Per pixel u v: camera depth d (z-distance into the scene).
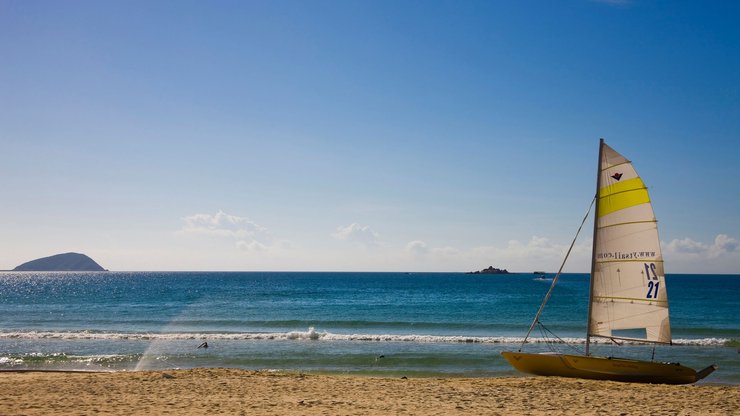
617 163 21.59
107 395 18.19
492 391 19.53
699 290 135.12
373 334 44.53
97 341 37.72
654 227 20.53
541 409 16.31
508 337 40.78
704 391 19.55
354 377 22.98
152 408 15.90
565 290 136.62
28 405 16.03
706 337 43.09
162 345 35.72
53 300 94.25
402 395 18.72
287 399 17.75
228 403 16.84
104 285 173.75
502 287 156.00
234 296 106.31
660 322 20.11
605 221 21.81
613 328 21.38
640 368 21.41
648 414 15.53
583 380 21.89
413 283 190.62
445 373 26.53
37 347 34.69
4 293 122.38
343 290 135.00
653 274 20.42
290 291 128.62
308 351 33.06
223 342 37.25
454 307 77.38
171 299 96.38
